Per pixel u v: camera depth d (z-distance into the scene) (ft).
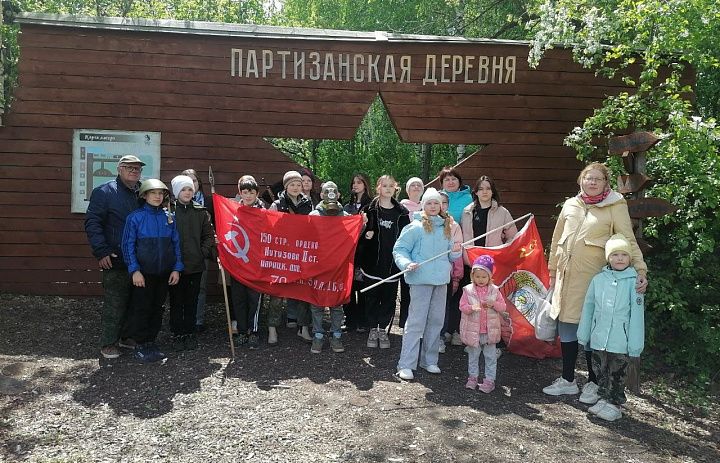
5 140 25.07
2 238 25.23
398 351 20.48
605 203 16.55
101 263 18.17
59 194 25.50
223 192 26.58
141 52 25.76
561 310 16.93
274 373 17.93
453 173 22.15
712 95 29.30
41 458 12.64
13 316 22.68
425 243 17.87
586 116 27.96
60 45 25.22
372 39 26.68
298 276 19.84
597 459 13.70
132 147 25.88
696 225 20.88
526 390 17.87
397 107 27.20
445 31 62.18
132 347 19.84
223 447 13.28
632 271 15.71
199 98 26.23
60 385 16.62
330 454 13.08
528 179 27.91
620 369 15.92
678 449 14.89
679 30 21.81
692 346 21.38
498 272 20.54
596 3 26.86
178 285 19.38
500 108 27.61
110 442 13.46
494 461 13.15
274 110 26.68
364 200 22.63
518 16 51.88
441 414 15.43
